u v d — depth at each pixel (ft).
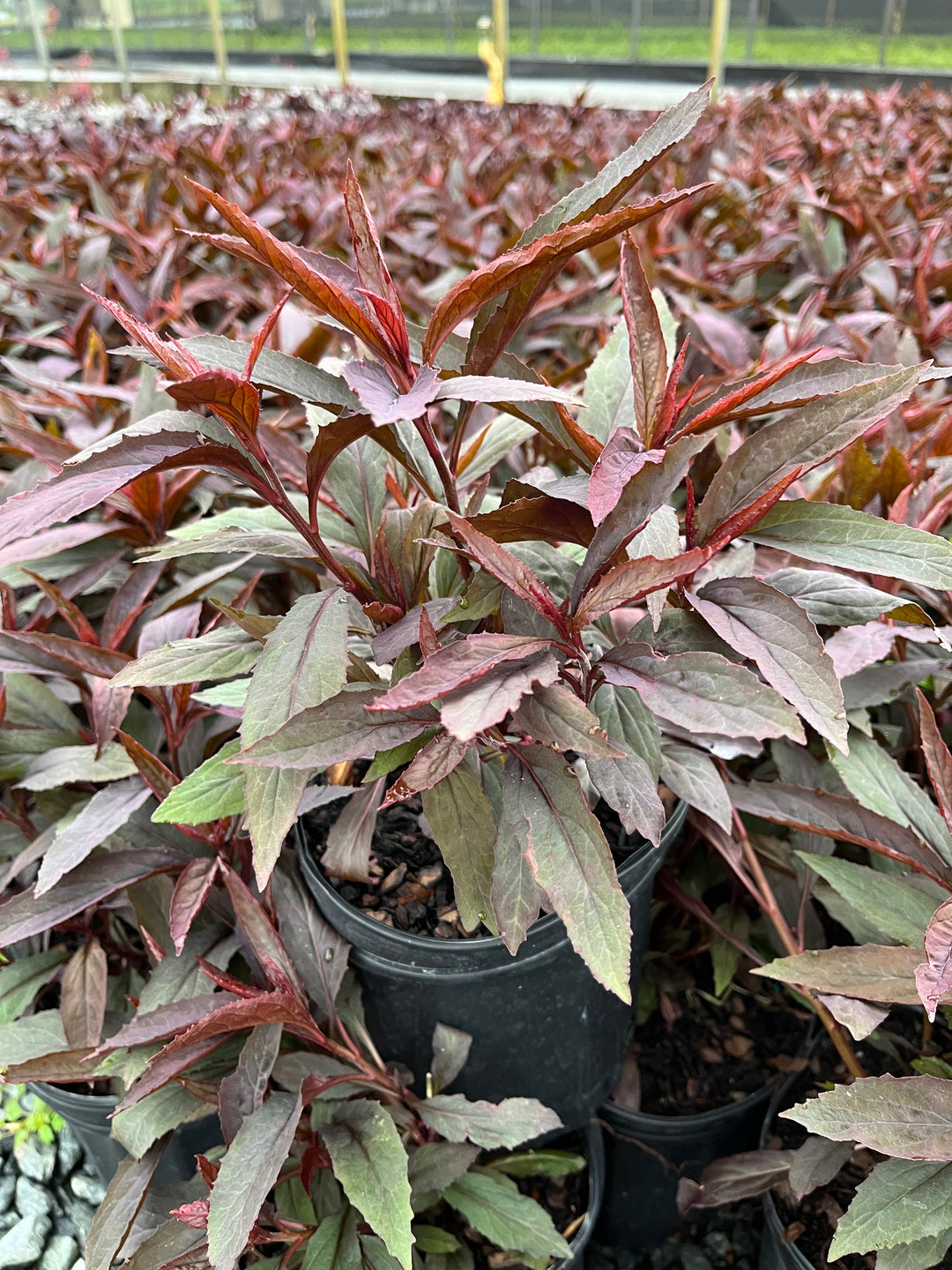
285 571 5.98
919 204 11.71
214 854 4.70
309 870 4.37
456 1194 4.36
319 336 6.09
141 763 4.20
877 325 7.57
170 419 3.33
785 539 3.28
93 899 4.41
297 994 4.09
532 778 3.14
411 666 3.59
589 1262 5.83
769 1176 4.51
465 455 4.45
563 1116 4.94
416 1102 4.37
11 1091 6.82
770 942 5.75
